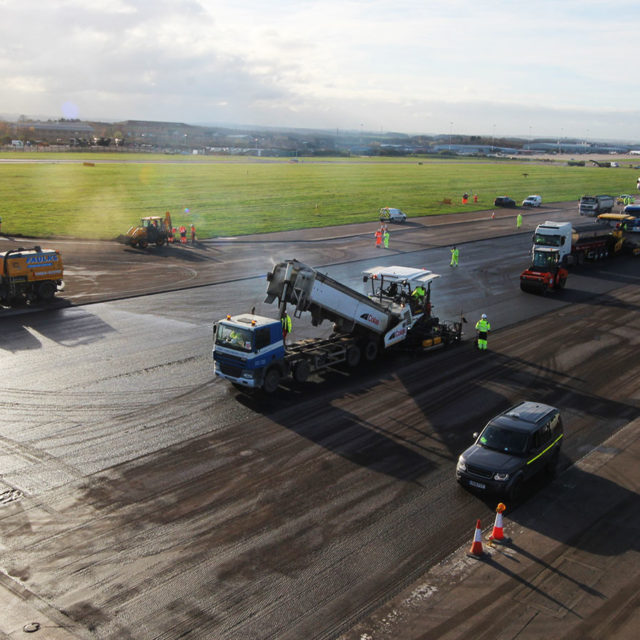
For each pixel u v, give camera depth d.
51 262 36.44
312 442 19.83
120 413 21.73
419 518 15.73
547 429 17.95
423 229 69.75
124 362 26.88
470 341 31.23
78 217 70.38
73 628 11.83
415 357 28.62
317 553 14.20
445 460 18.91
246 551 14.23
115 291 39.31
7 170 127.44
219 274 44.88
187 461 18.44
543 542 14.80
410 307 29.30
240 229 65.81
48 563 13.75
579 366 27.64
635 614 12.34
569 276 48.03
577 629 11.91
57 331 31.16
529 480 17.89
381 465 18.47
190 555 14.07
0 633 11.66
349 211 82.62
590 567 13.84
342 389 24.42
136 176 124.44
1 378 24.83
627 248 57.75
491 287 43.44
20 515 15.55
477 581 13.31
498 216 82.94
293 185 115.94
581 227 57.69
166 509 15.91
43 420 21.09
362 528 15.23
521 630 11.87
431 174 155.50
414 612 12.34
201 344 29.47
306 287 23.69
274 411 22.14
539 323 34.62
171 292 39.53
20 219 66.94
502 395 24.17
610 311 37.44
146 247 54.75
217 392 23.77
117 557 13.98
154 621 12.02
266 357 23.14
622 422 21.92
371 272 30.20
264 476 17.66
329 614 12.27
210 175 133.88
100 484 17.08
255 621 12.05
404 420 21.69
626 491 17.31
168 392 23.67
